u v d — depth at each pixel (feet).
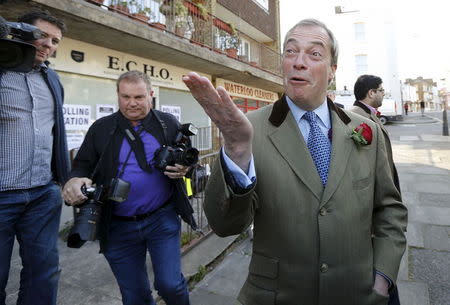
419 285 9.98
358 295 4.16
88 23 15.65
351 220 4.17
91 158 7.01
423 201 18.30
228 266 11.33
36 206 6.81
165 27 21.47
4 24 5.15
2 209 6.22
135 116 6.86
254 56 47.73
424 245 12.73
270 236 4.20
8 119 6.32
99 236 6.72
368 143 4.52
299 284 4.07
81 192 6.16
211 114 3.04
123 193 6.18
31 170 6.58
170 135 7.15
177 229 7.18
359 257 4.23
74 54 17.85
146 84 6.95
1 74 6.27
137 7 20.01
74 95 17.98
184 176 7.41
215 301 9.29
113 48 20.17
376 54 88.02
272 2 48.91
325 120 4.72
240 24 41.47
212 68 28.14
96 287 9.52
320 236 3.99
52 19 6.96
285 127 4.36
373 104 10.36
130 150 6.82
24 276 6.87
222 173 3.44
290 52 4.47
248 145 3.37
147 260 10.89
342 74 90.48
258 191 4.22
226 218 3.62
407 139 47.26
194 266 10.85
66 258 11.41
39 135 6.76
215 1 32.81
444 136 48.39
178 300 6.73
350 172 4.38
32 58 5.35
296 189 4.12
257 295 4.27
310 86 4.35
